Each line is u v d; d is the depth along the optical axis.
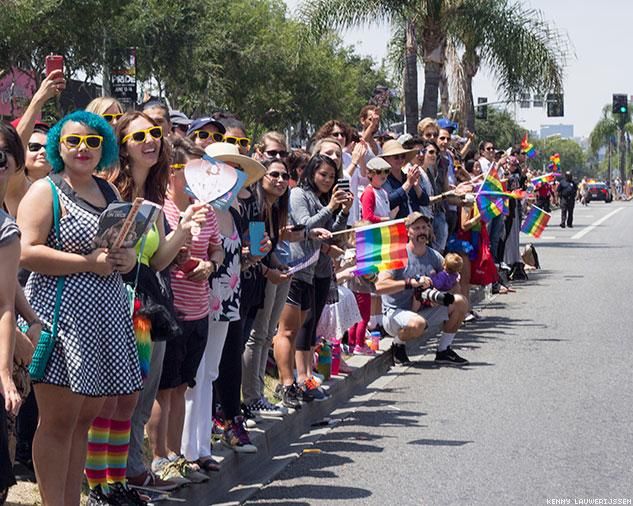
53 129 5.86
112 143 6.00
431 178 14.21
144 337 6.27
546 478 7.73
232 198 6.76
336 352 10.77
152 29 34.03
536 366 12.16
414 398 10.61
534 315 16.38
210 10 40.03
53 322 5.69
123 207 5.55
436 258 12.31
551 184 42.47
